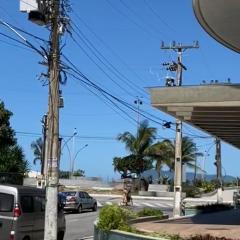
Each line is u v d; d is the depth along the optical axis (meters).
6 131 48.97
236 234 18.50
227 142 34.41
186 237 15.59
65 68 17.78
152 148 76.00
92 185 83.69
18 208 15.58
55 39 17.17
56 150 16.80
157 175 88.31
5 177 45.91
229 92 20.48
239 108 21.12
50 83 17.05
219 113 22.20
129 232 16.12
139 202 58.31
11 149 49.75
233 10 16.38
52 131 16.88
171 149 76.88
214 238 14.77
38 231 16.44
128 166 76.25
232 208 38.53
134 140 76.25
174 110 21.39
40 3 16.69
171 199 66.38
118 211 17.23
